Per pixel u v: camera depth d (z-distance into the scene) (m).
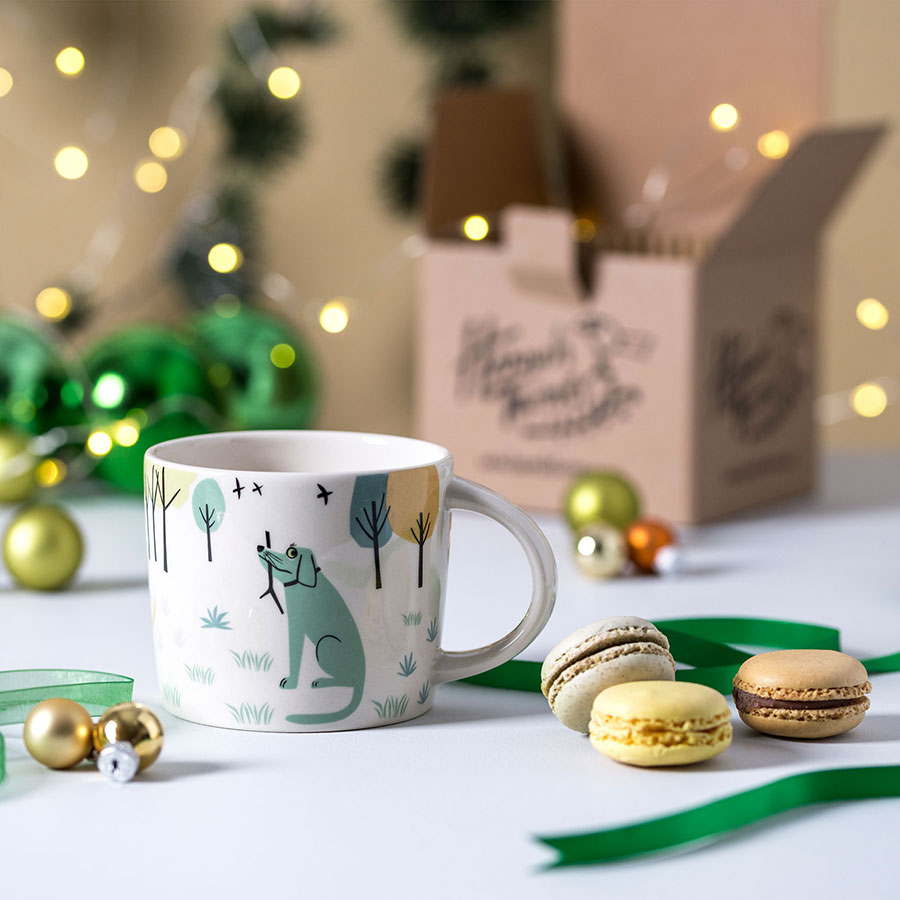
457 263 1.11
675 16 1.18
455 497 0.79
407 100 1.62
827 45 1.13
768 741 0.77
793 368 1.13
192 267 1.49
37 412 1.11
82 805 0.72
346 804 0.72
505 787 0.74
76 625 0.89
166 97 1.59
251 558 0.76
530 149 1.20
